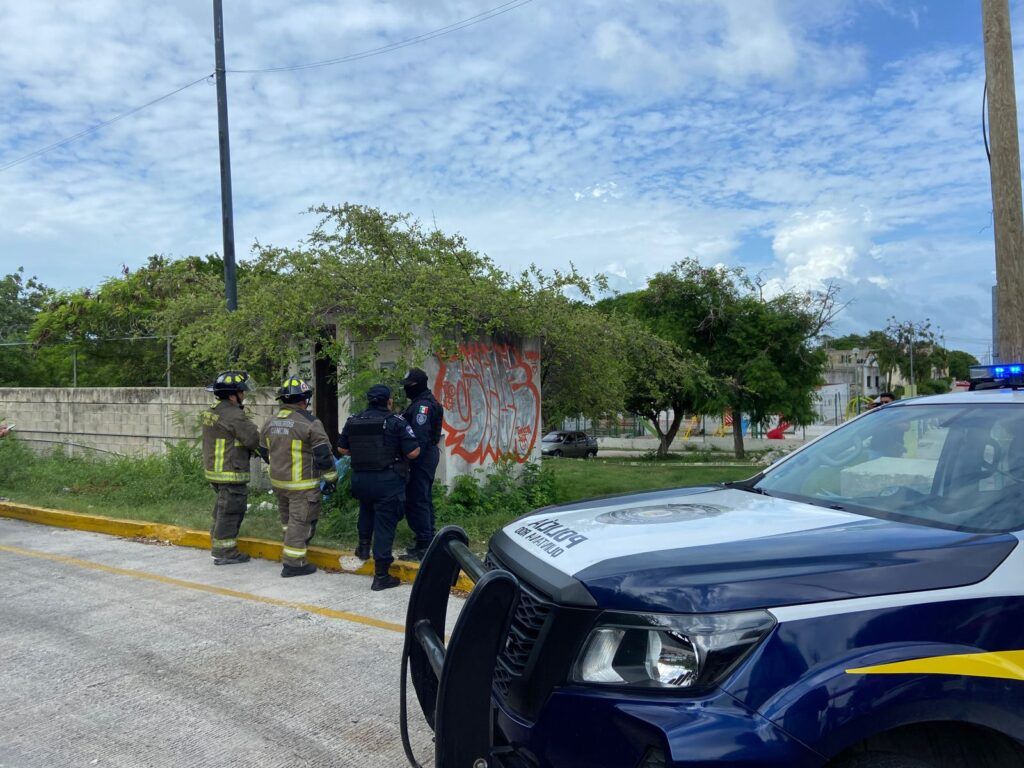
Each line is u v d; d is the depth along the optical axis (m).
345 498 9.42
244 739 4.21
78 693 4.82
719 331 31.30
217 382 8.09
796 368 31.70
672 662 2.36
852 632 2.35
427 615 3.22
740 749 2.17
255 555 8.51
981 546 2.59
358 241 10.62
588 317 12.15
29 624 6.17
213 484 8.12
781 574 2.48
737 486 4.00
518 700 2.59
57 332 17.69
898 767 2.30
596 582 2.54
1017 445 3.15
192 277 17.47
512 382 11.24
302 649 5.59
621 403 13.80
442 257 10.76
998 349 8.09
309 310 9.47
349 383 9.52
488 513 9.93
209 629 6.04
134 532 9.58
